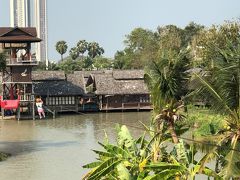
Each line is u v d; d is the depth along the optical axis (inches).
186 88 1188.5
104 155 1022.4
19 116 3361.2
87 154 2021.4
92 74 4023.1
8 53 3754.9
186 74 1197.1
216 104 897.5
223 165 895.7
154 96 1197.1
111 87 3818.9
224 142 885.8
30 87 3486.7
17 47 3432.6
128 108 3850.9
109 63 6870.1
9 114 3531.0
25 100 3417.8
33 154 2046.0
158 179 896.3
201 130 1216.2
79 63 6963.6
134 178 934.4
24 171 1715.1
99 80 3870.6
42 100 3720.5
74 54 7854.3
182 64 1193.4
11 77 3408.0
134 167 958.4
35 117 3467.0
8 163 1859.0
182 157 966.4
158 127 1166.3
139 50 5831.7
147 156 1094.4
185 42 5280.5
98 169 960.9
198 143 919.0
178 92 1182.9
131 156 1016.2
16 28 3366.1
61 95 3720.5
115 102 3855.8
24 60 3383.4
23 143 2358.5
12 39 3331.7
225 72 869.2
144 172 931.3
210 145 864.3
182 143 986.1
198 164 910.4
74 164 1820.9
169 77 1178.0
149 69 1240.8
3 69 3472.0
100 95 3814.0
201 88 909.2
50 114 3678.6
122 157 999.0
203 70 992.9
